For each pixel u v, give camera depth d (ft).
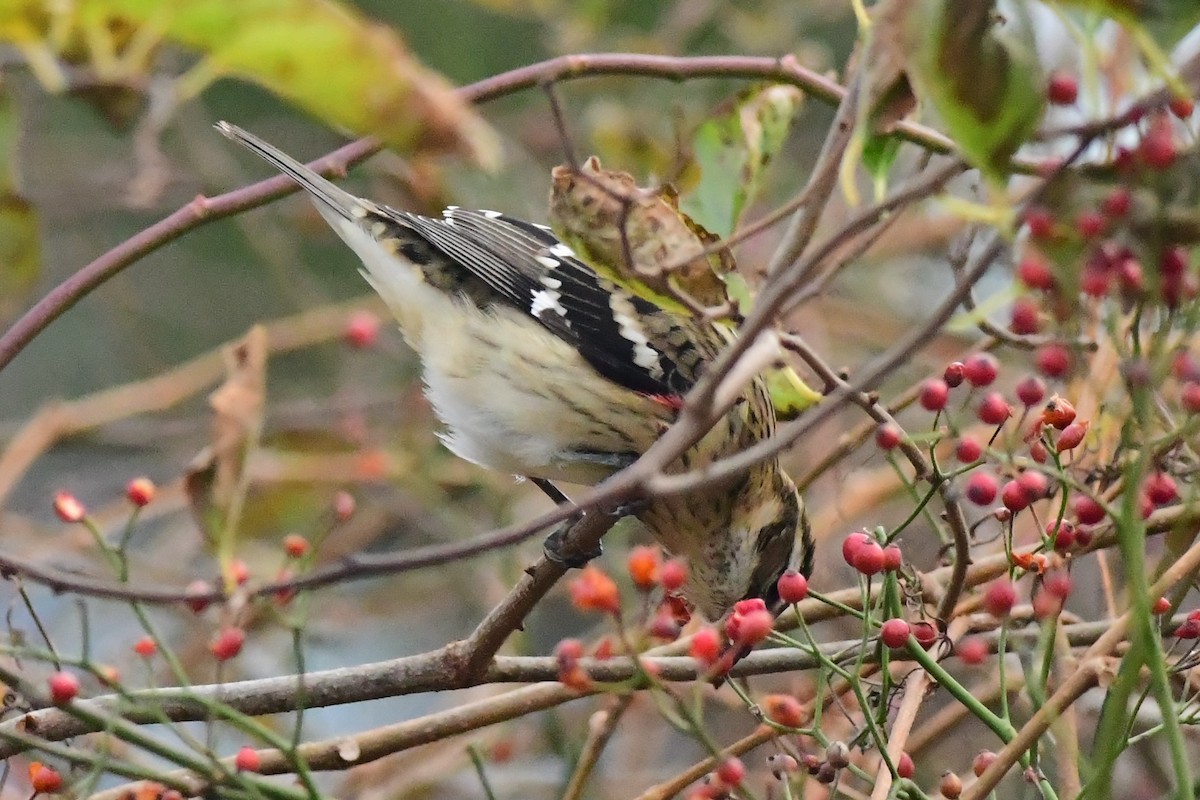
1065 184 16.25
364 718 44.70
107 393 43.73
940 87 15.71
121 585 18.43
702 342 30.14
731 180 27.48
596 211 20.36
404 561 16.70
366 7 48.32
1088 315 18.26
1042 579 21.08
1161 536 27.66
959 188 37.55
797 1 47.16
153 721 23.58
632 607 36.22
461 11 49.08
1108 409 21.90
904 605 23.53
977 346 28.22
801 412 28.63
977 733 34.01
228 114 48.98
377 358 46.06
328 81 19.13
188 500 22.80
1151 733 20.92
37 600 43.91
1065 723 21.83
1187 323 17.10
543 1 43.19
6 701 23.47
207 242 50.39
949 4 15.65
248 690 23.77
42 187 43.27
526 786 35.17
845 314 41.52
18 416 50.70
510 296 30.86
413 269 31.71
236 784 20.75
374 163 37.91
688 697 24.88
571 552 23.84
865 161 24.13
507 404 30.86
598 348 30.17
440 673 24.17
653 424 30.17
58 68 21.71
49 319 25.85
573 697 24.58
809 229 18.62
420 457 40.75
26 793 29.40
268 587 17.25
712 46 47.32
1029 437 21.58
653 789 24.84
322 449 42.04
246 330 49.98
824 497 39.06
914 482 23.85
